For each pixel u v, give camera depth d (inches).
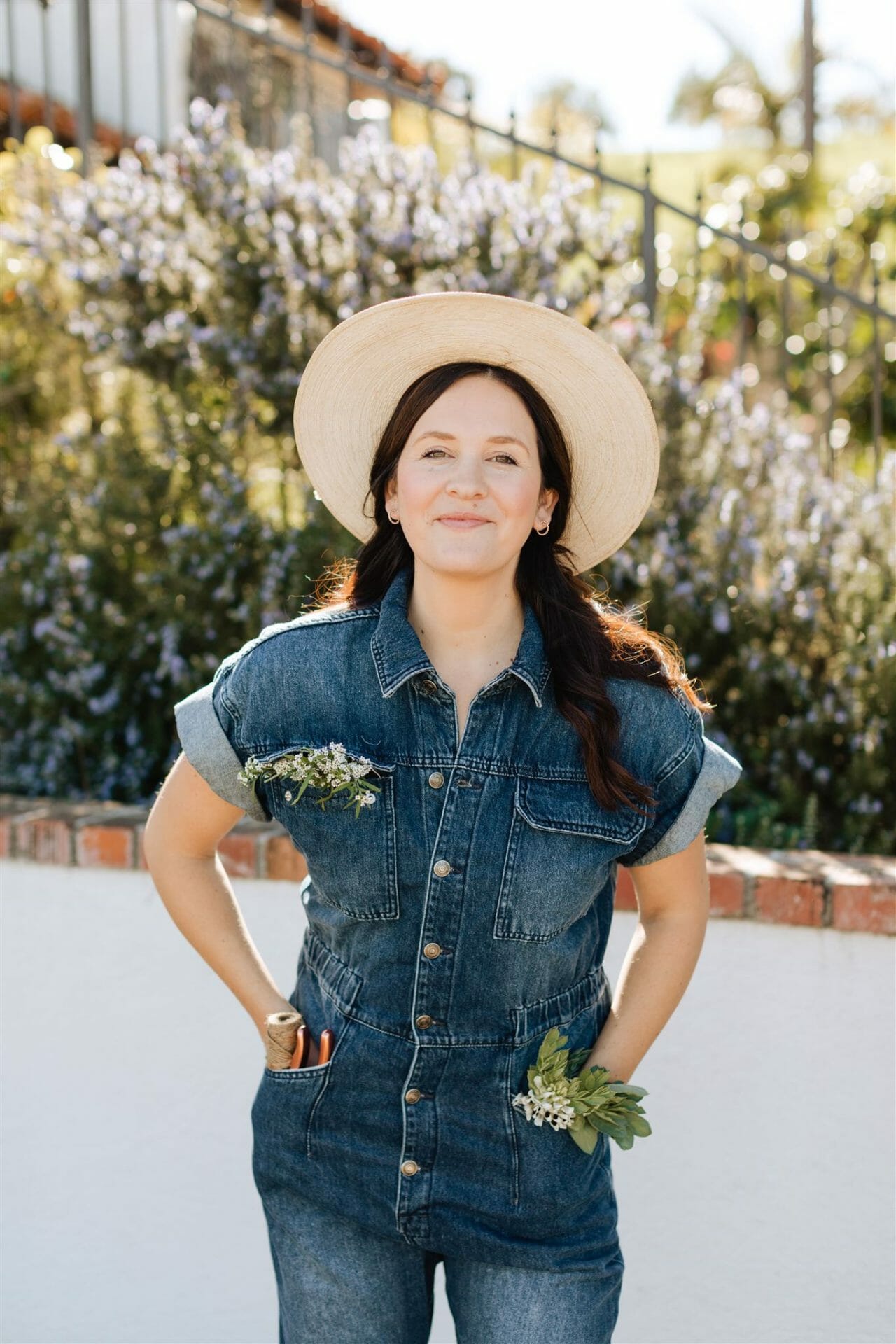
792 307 290.7
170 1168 108.3
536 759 66.2
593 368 69.0
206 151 152.3
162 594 135.9
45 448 160.6
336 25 347.3
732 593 130.8
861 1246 97.3
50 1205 110.6
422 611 69.4
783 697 130.6
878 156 525.3
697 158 629.3
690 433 137.9
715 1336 99.6
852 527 134.6
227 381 145.8
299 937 104.4
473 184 145.3
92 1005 109.2
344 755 64.5
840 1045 96.3
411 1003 66.1
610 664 67.9
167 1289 108.7
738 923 97.7
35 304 159.2
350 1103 67.8
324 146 325.1
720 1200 99.0
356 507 78.7
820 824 124.9
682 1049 99.0
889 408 269.3
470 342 69.4
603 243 147.3
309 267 144.4
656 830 68.6
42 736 138.6
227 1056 107.0
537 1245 67.1
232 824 73.6
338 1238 68.2
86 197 153.1
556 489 71.3
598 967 71.9
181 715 69.9
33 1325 111.0
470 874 64.6
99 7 335.9
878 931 94.9
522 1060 66.9
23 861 110.0
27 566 143.3
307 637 68.4
